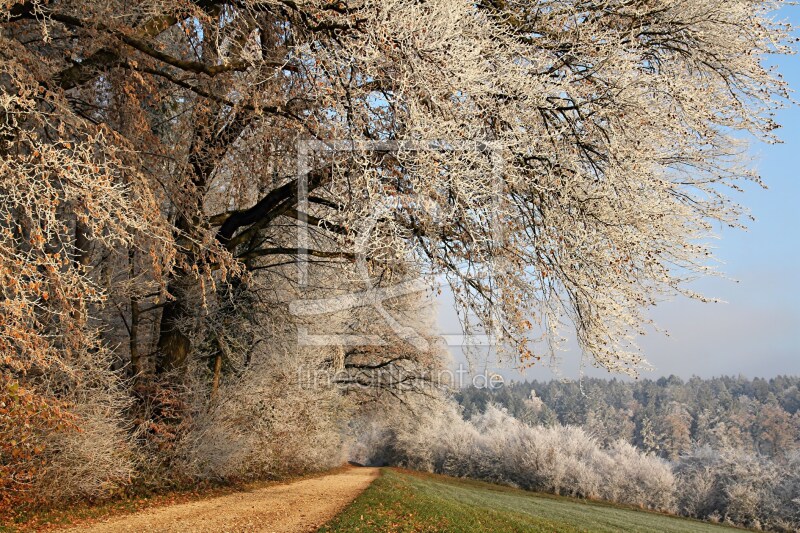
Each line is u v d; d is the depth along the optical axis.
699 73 10.49
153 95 9.73
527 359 9.43
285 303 16.34
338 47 8.44
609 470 38.75
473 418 57.12
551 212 9.27
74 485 9.87
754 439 88.19
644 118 9.34
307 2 8.31
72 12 8.95
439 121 8.04
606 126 9.59
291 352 17.39
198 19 8.84
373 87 8.83
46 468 9.16
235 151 11.10
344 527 9.80
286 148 10.73
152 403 12.94
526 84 8.72
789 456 36.16
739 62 9.92
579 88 9.12
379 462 47.84
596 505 33.09
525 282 9.52
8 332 6.91
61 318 8.14
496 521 13.06
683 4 9.38
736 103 10.13
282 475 21.00
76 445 9.68
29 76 7.27
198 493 13.52
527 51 9.13
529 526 13.14
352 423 33.44
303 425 20.77
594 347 9.40
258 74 9.18
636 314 10.17
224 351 15.47
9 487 8.88
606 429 95.81
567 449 41.16
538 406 95.62
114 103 10.06
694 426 98.81
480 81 8.53
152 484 12.20
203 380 15.39
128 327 14.07
